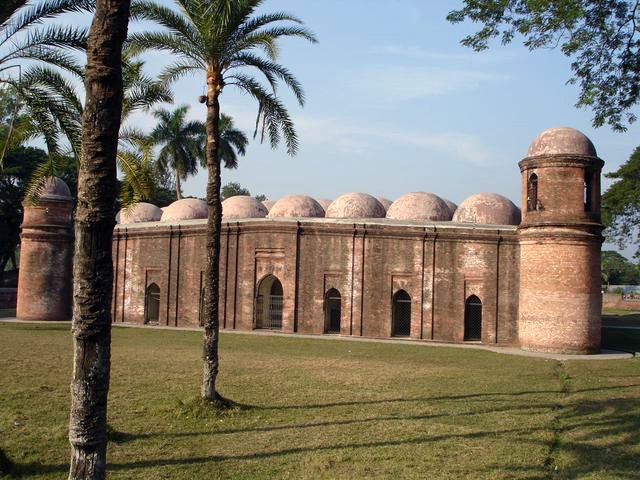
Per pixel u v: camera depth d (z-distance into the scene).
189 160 38.12
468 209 25.34
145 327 25.09
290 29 11.57
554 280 19.67
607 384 13.20
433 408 10.47
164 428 8.97
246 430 8.94
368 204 26.22
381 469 7.17
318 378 13.30
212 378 10.09
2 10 7.67
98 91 5.05
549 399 11.39
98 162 5.05
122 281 27.45
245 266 24.52
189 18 10.69
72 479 5.02
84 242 5.07
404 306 23.89
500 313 22.17
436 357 17.58
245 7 10.46
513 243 22.31
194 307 25.47
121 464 7.32
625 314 41.12
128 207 12.04
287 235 23.88
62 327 24.22
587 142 20.44
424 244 23.00
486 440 8.47
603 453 7.91
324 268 23.62
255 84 11.73
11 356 15.61
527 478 6.90
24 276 27.84
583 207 19.78
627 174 39.34
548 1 10.42
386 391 11.96
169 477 6.88
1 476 6.76
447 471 7.11
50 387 11.63
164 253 26.28
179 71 11.85
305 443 8.25
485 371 14.92
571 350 19.36
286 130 12.32
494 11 11.38
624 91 11.80
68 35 8.07
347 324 23.30
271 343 19.98
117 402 10.56
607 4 10.91
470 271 22.58
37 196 11.53
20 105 9.24
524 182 21.03
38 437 8.30
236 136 38.34
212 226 10.45
